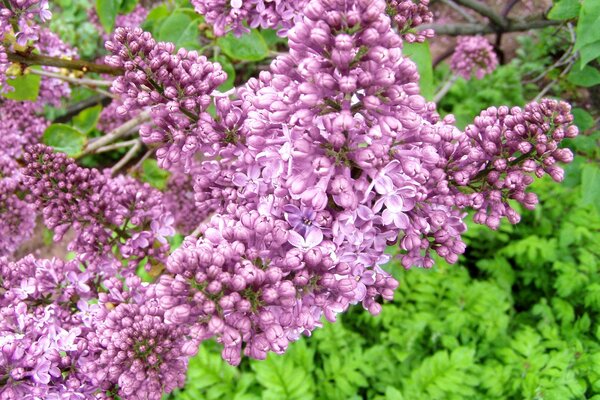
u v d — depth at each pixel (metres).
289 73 0.22
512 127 0.24
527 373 0.51
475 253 0.66
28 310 0.29
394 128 0.20
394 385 0.56
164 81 0.25
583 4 0.28
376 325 0.62
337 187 0.20
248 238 0.21
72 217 0.30
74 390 0.25
